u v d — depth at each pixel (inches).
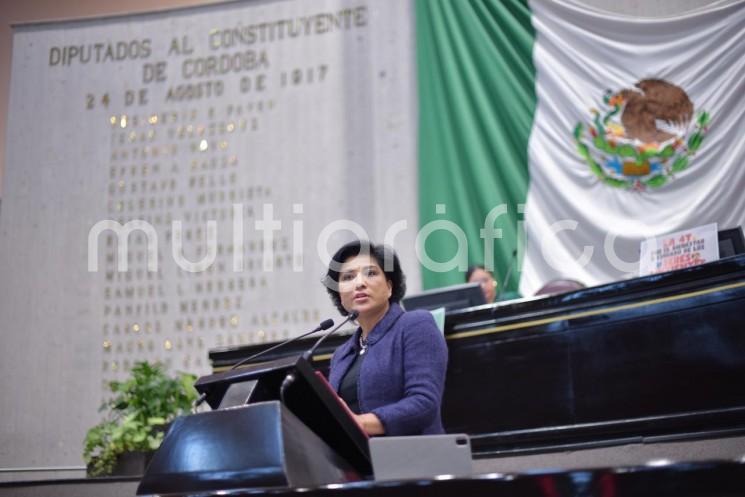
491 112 468.4
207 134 522.6
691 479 98.4
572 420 278.5
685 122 433.1
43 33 557.9
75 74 547.8
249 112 519.2
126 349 509.0
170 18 542.0
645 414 266.5
